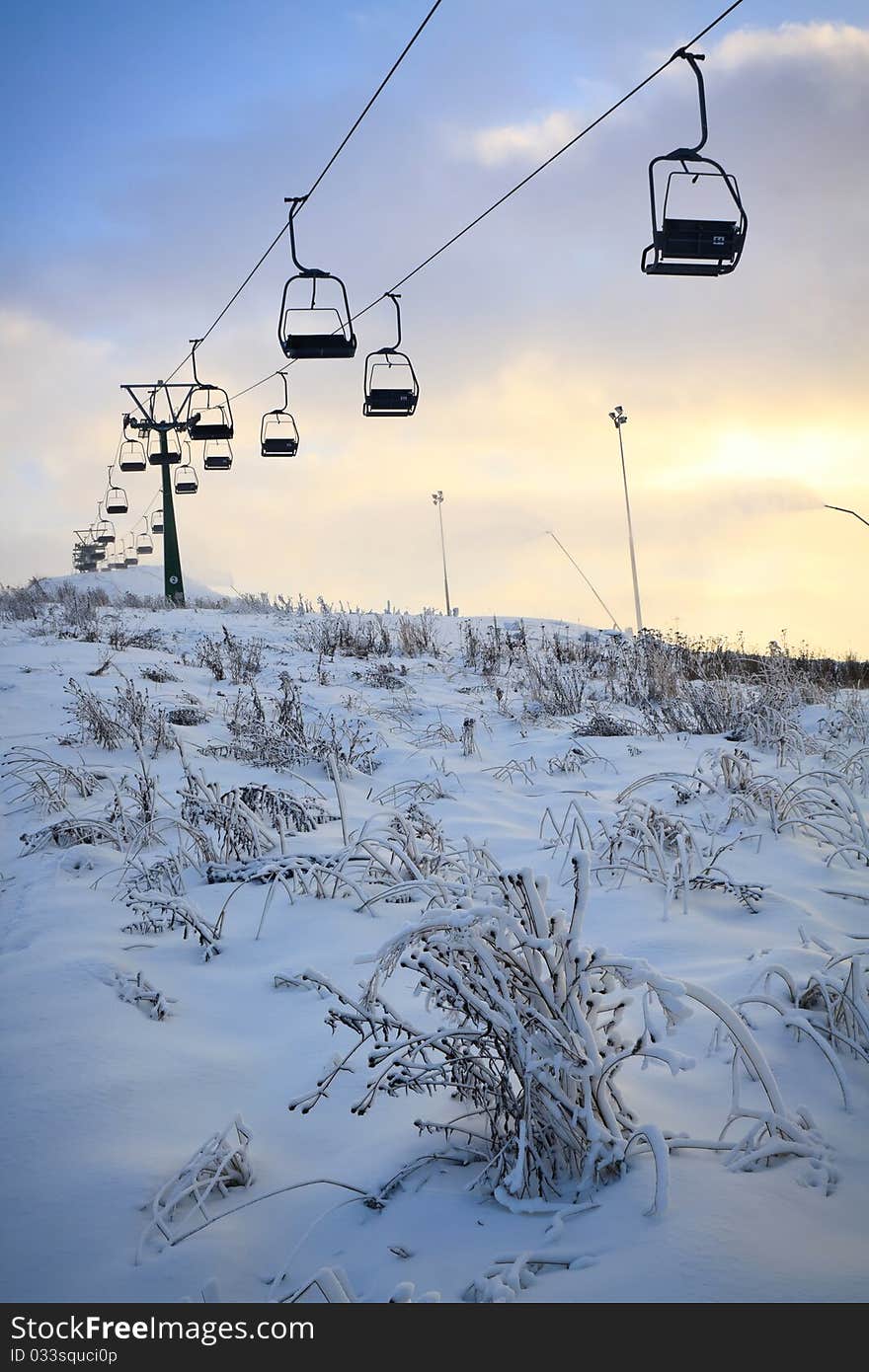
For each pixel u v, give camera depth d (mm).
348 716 12922
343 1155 3512
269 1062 4238
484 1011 3090
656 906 5953
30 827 8281
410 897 6258
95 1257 2939
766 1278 2426
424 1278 2676
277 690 14758
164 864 6789
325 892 6324
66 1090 3816
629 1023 4258
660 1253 2555
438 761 10812
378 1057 3293
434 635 22078
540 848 7328
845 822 7684
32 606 26906
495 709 14312
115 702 11617
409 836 6570
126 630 21562
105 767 9797
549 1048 3107
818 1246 2572
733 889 6102
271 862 6691
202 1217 3133
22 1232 3035
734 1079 3236
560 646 19750
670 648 16641
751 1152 3039
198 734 11484
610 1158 2947
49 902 6160
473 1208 3000
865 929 5574
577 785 9758
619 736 12117
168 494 35188
